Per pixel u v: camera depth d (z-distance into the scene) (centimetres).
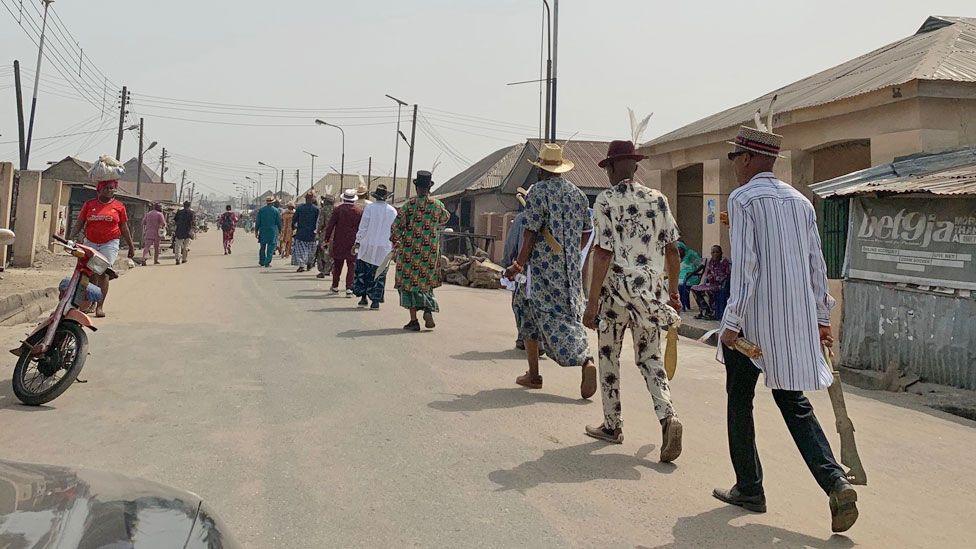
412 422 479
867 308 772
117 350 692
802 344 325
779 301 327
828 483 317
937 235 697
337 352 715
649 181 1650
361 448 423
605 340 446
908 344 718
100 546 153
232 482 362
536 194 527
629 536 313
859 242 791
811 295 332
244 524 313
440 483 370
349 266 1220
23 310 889
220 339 770
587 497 356
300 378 597
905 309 724
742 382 346
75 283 533
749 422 348
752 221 332
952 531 331
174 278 1481
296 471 381
